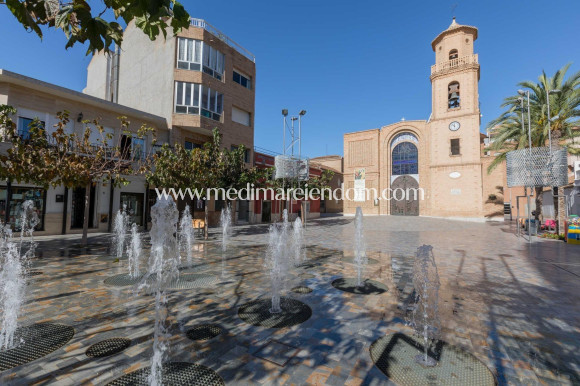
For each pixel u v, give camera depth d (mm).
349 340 3359
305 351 3104
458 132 28172
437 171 29312
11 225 11297
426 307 4441
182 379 2568
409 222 24125
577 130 15445
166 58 17406
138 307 4285
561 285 5703
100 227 13820
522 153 13031
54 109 12336
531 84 14906
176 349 3105
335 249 10141
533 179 12625
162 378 2574
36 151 7621
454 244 11648
